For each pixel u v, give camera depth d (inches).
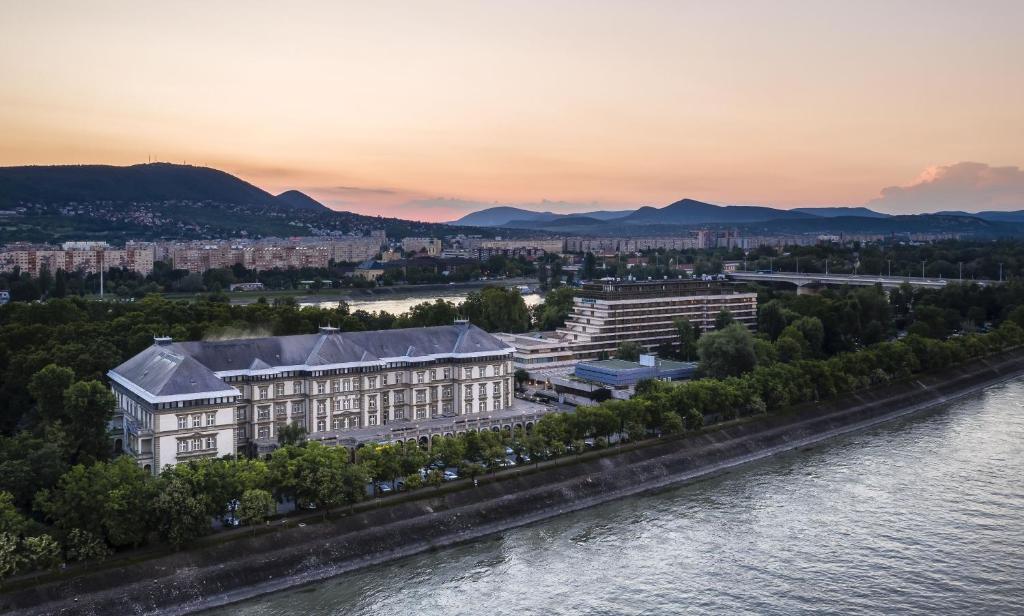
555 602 7701.8
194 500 7829.7
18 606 6860.2
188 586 7514.8
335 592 7869.1
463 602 7691.9
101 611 7052.2
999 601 7667.3
